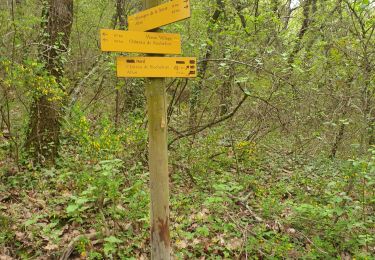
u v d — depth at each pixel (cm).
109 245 375
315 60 703
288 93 673
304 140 769
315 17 803
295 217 488
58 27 609
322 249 428
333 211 436
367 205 523
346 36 666
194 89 745
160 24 294
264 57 613
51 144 593
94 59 870
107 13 1019
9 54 568
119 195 469
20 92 622
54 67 601
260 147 771
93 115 789
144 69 294
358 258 400
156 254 319
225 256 414
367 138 645
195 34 680
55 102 602
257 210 527
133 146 611
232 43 672
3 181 536
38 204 483
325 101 723
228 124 754
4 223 422
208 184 595
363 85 636
